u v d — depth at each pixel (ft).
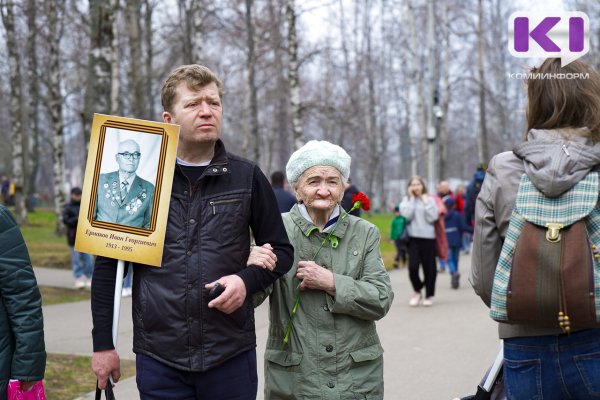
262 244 11.23
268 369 12.01
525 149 9.30
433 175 78.13
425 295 35.65
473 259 9.87
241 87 133.18
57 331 29.19
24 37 90.58
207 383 10.47
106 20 41.88
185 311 10.37
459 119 230.89
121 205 10.80
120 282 10.84
